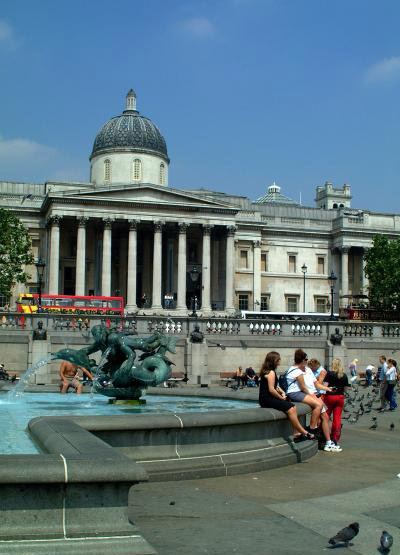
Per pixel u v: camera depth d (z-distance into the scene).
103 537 8.08
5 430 15.45
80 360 23.05
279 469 15.23
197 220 99.19
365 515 11.16
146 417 13.54
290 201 166.62
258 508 11.46
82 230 94.50
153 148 110.31
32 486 8.04
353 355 60.44
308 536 9.89
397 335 62.53
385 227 115.94
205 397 26.84
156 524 10.33
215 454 14.37
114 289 106.25
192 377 54.94
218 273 107.69
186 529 10.09
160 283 96.94
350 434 22.92
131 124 110.44
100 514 8.22
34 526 8.01
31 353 52.31
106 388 22.12
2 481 7.87
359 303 99.31
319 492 12.88
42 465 8.11
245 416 14.94
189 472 13.56
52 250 93.38
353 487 13.40
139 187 96.25
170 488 12.72
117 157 108.94
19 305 77.12
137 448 13.44
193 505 11.52
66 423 12.36
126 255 106.25
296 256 115.00
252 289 109.38
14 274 81.50
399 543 9.66
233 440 14.84
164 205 97.25
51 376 52.44
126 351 21.97
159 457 13.62
